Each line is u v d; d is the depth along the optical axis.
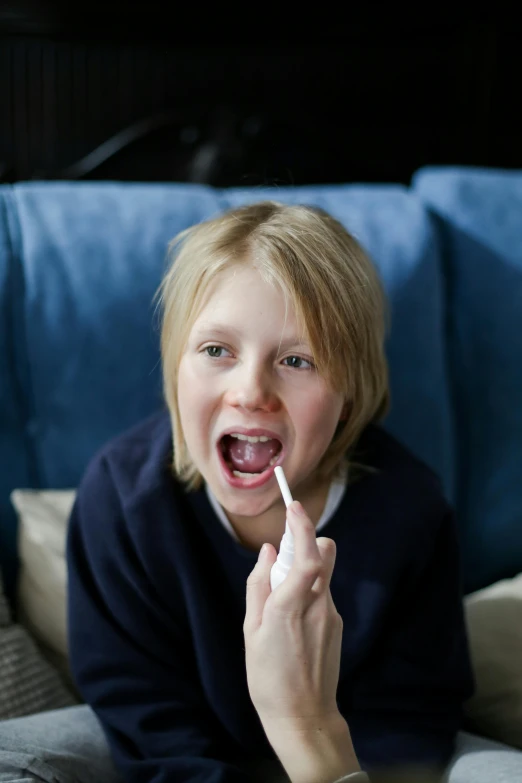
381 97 2.51
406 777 0.73
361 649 0.78
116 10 2.33
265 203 0.79
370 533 0.79
